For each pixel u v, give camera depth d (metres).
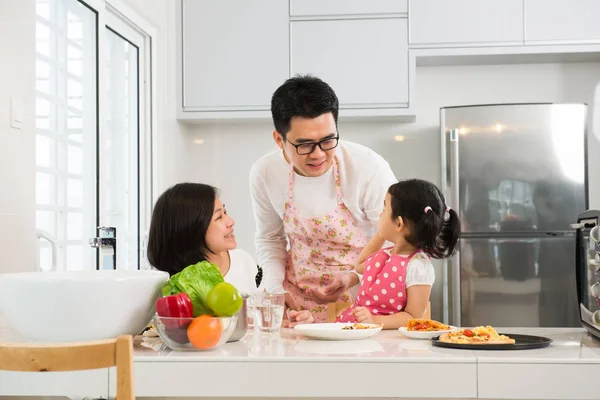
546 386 1.20
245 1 3.67
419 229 1.80
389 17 3.62
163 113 3.55
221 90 3.69
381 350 1.31
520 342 1.38
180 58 3.72
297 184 2.20
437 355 1.25
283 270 2.35
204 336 1.29
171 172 3.70
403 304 1.78
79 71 2.75
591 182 3.87
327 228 2.21
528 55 3.67
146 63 3.44
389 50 3.62
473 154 3.47
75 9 2.71
